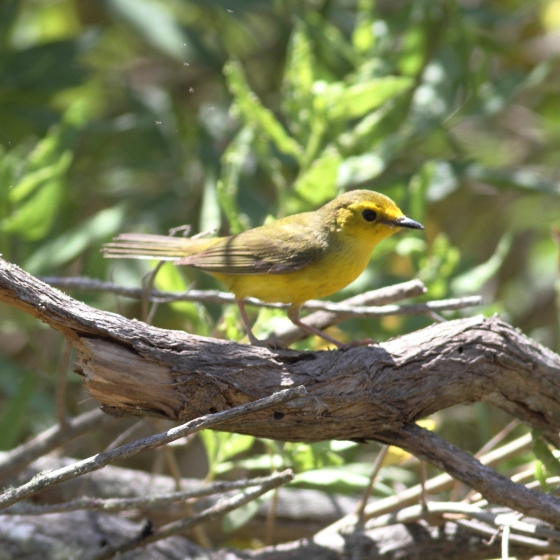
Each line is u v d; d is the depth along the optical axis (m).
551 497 6.86
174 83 16.58
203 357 6.76
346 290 11.84
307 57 11.34
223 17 15.88
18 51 13.73
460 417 12.87
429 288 11.41
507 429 8.97
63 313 6.46
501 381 7.32
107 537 9.08
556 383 7.37
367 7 12.70
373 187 12.75
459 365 7.20
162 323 13.35
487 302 13.48
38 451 9.47
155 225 13.88
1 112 13.81
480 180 12.94
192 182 14.61
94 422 9.54
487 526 7.82
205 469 14.04
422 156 14.76
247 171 14.32
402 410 7.09
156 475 10.35
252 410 6.27
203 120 14.18
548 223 16.59
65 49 13.86
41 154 11.51
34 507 7.43
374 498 10.62
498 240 16.94
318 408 6.77
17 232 11.32
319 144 11.76
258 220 12.15
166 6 16.75
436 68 13.53
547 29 17.27
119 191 15.24
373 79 12.20
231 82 10.82
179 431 6.13
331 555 8.20
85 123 13.91
